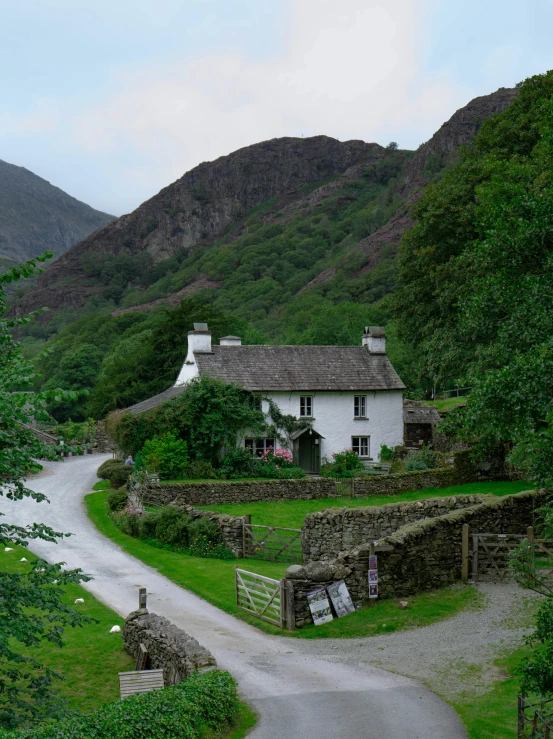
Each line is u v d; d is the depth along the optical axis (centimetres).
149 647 1584
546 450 1178
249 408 4062
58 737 988
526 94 3841
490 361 2941
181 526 2734
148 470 3603
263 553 2561
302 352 4506
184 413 3897
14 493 1136
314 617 1789
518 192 2566
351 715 1255
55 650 1734
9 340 1197
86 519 3322
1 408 1025
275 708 1295
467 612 1831
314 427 4278
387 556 1933
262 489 3369
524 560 1336
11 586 1129
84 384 9694
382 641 1664
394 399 4466
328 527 2389
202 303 7212
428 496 3359
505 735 1155
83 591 2158
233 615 1927
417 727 1198
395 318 4384
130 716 1078
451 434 4166
